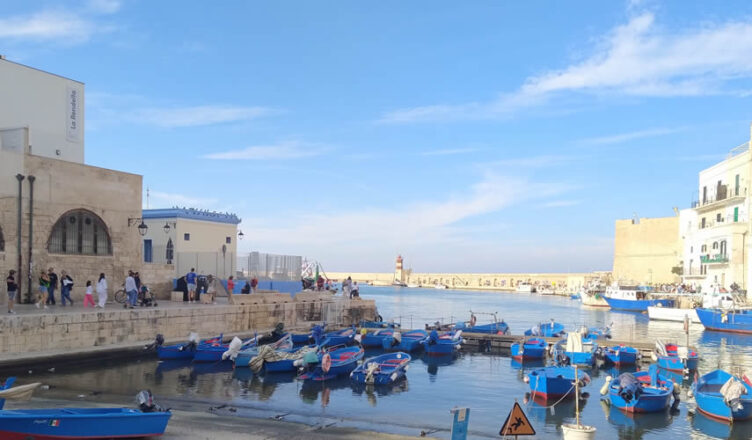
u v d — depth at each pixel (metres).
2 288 26.02
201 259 40.75
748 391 18.45
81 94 35.09
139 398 13.93
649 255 89.81
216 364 25.64
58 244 28.56
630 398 18.48
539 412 18.78
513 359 30.58
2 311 23.75
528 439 15.55
